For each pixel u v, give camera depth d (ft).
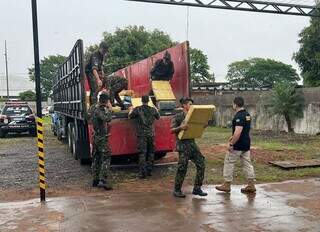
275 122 69.87
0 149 50.14
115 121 30.45
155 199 23.15
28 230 17.98
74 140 38.65
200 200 22.79
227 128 80.33
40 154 23.02
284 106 64.64
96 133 26.27
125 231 17.63
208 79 170.81
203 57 168.86
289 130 65.92
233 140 24.25
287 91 64.59
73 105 36.58
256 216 19.58
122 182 28.19
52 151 47.01
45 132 78.54
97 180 26.73
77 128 35.86
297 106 63.82
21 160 40.19
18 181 29.45
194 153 23.70
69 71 38.06
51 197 24.16
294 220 18.92
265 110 72.23
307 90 62.39
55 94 63.31
